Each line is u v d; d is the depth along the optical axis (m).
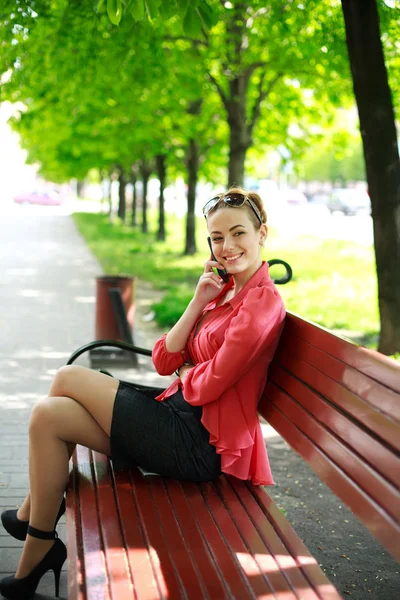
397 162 7.53
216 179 26.12
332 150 17.86
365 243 25.17
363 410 2.43
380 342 7.90
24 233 31.64
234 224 3.22
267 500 3.04
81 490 3.09
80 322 10.98
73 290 14.53
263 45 11.05
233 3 9.76
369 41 7.15
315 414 2.81
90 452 3.52
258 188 79.06
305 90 14.84
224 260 3.27
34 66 10.09
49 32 9.14
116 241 27.17
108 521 2.78
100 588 2.32
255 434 3.24
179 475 3.16
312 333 2.99
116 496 3.01
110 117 16.41
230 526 2.78
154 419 3.13
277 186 90.88
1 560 3.64
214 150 21.61
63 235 31.23
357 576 3.71
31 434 3.08
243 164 13.31
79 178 38.22
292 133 17.66
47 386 7.27
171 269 17.80
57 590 3.24
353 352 2.58
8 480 4.72
